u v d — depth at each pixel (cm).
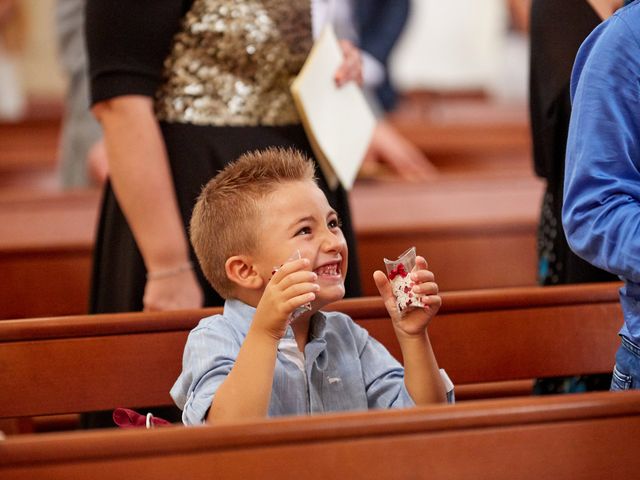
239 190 253
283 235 247
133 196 317
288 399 251
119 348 285
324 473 198
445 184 558
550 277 337
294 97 319
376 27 627
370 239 488
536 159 330
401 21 634
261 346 229
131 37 314
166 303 323
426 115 1069
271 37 321
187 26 319
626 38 234
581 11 306
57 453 189
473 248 499
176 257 322
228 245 253
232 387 228
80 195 525
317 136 323
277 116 326
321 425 199
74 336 283
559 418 210
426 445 203
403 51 1121
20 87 1110
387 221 537
